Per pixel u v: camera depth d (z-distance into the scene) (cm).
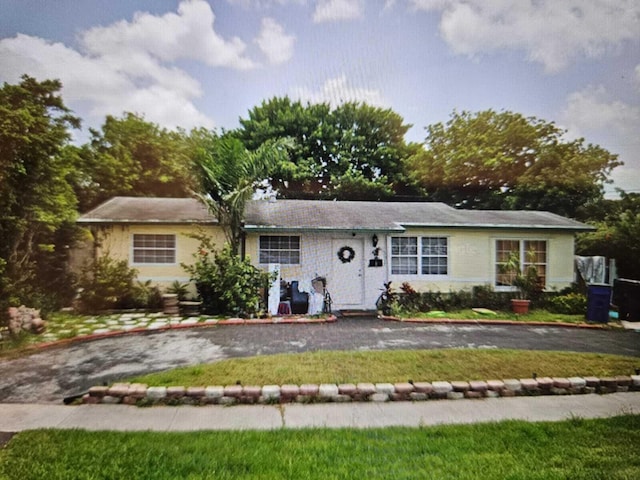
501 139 1753
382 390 416
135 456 289
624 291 893
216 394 402
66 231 1034
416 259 1068
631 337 703
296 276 1022
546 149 1620
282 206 1191
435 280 1068
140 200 1195
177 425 348
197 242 1006
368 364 505
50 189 936
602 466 281
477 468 278
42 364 523
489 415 377
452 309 1003
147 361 538
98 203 1616
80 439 316
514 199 1741
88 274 979
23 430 334
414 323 830
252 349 599
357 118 2059
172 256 1007
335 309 1009
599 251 1209
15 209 858
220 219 973
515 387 434
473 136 1866
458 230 1080
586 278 1155
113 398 400
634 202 1353
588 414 381
